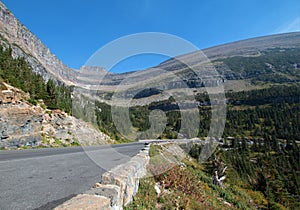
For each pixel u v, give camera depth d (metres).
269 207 23.61
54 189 4.19
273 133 85.25
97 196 3.14
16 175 5.24
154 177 7.66
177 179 8.53
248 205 15.27
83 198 2.99
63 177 5.30
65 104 31.36
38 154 10.74
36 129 19.89
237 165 40.38
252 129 89.12
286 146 70.06
